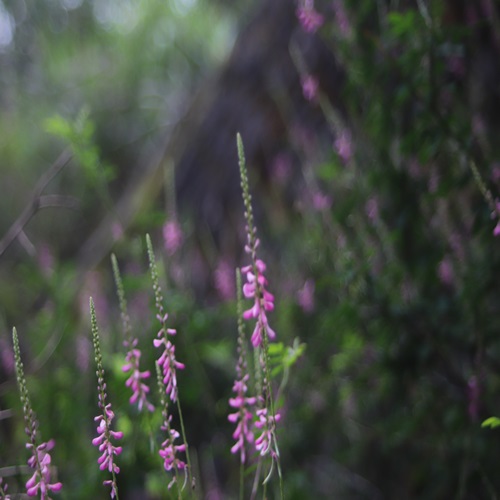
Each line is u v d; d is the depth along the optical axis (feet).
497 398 13.00
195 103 22.21
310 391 15.16
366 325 13.30
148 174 23.91
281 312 15.83
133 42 40.42
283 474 14.52
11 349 16.15
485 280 11.78
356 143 14.32
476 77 14.16
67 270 19.11
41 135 40.42
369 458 15.35
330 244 14.34
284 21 19.71
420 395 13.64
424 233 13.24
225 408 15.01
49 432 14.01
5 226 38.27
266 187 19.38
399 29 11.67
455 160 12.31
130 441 12.14
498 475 12.11
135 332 15.51
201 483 15.81
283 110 19.03
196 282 19.60
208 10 38.45
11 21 36.06
